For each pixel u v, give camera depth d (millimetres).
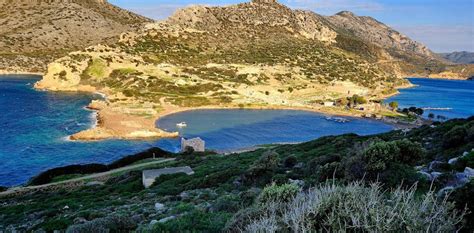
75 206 31953
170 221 11477
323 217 6992
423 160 21797
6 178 68062
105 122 114625
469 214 7266
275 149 60250
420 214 6434
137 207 24156
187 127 119125
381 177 14359
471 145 23891
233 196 16688
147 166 64875
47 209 32156
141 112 133625
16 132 100562
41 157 81625
